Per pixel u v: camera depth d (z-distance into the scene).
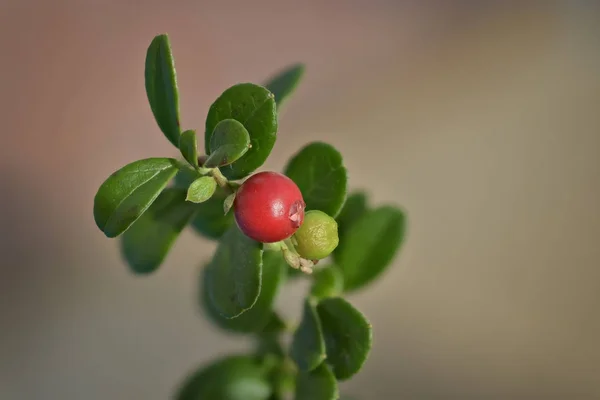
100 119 0.31
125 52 0.32
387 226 0.22
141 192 0.19
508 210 0.32
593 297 0.30
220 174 0.19
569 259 0.31
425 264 0.31
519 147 0.32
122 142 0.31
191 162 0.19
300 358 0.20
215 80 0.32
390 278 0.31
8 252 0.30
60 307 0.30
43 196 0.31
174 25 0.32
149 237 0.21
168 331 0.30
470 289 0.31
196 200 0.19
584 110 0.32
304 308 0.21
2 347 0.29
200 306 0.22
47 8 0.32
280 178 0.19
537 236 0.31
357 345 0.20
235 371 0.22
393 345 0.30
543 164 0.32
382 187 0.32
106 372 0.29
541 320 0.30
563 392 0.29
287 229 0.19
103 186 0.19
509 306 0.31
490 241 0.31
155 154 0.31
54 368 0.29
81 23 0.32
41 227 0.30
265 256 0.21
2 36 0.31
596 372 0.30
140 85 0.32
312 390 0.20
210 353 0.30
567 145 0.32
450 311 0.31
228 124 0.19
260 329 0.22
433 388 0.30
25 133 0.31
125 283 0.30
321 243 0.19
